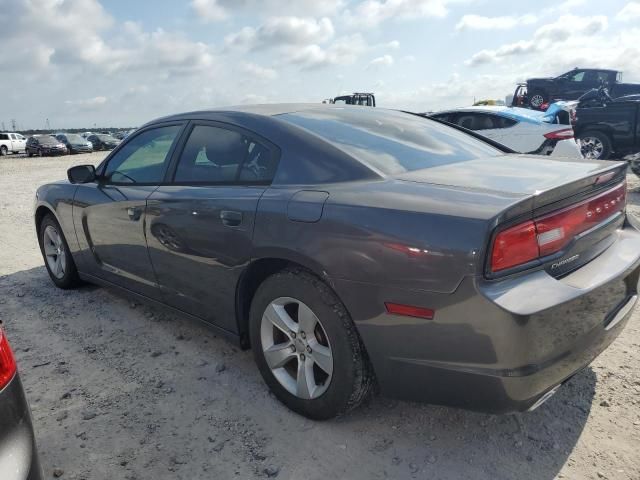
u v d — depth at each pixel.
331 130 2.90
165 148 3.47
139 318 4.05
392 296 2.17
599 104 12.55
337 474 2.30
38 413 2.83
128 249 3.63
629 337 3.46
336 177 2.55
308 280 2.49
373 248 2.20
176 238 3.14
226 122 3.13
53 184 4.58
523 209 2.04
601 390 2.84
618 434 2.48
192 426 2.67
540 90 21.64
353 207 2.30
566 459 2.33
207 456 2.45
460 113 9.97
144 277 3.59
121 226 3.63
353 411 2.74
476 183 2.31
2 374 1.60
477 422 2.62
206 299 3.10
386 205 2.24
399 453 2.41
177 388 3.03
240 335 2.99
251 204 2.68
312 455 2.42
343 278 2.30
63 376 3.22
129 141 3.87
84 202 4.00
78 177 4.02
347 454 2.42
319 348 2.55
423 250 2.06
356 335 2.39
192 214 2.99
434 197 2.20
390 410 2.74
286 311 2.70
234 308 2.93
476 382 2.06
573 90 21.16
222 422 2.70
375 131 3.05
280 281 2.61
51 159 31.66
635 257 2.55
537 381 2.04
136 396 2.96
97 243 3.99
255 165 2.87
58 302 4.47
